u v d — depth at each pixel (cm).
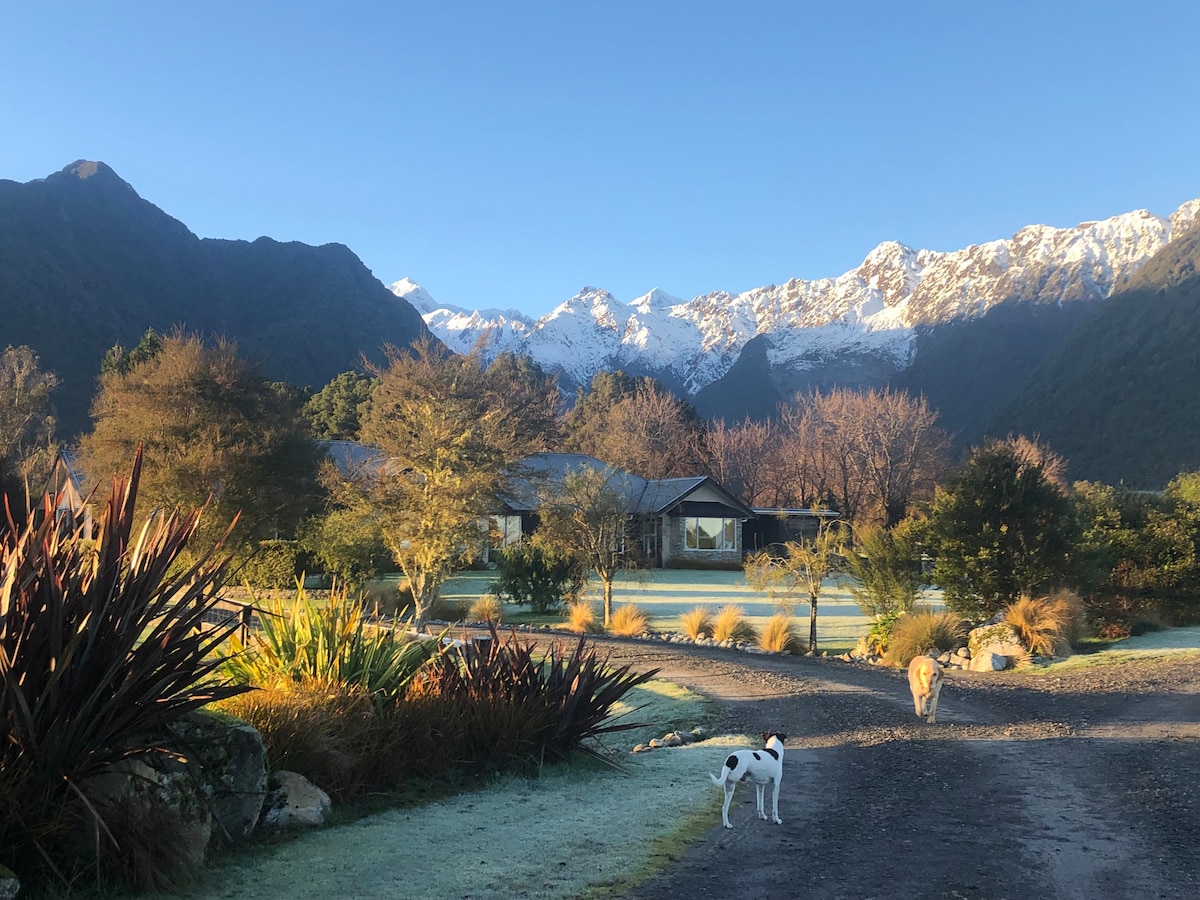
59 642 438
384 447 2264
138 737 481
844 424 6544
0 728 432
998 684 1313
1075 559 1739
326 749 646
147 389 2550
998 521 1767
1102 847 553
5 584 455
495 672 859
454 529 2178
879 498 6200
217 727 543
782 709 1149
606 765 833
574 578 2655
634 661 1611
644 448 6775
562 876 498
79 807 441
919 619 1722
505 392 5025
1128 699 1134
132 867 441
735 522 4994
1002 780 739
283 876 485
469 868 508
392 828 590
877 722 1034
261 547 2770
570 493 2509
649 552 4741
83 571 473
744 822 624
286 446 2606
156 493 2345
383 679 794
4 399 5031
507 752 781
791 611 2173
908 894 473
